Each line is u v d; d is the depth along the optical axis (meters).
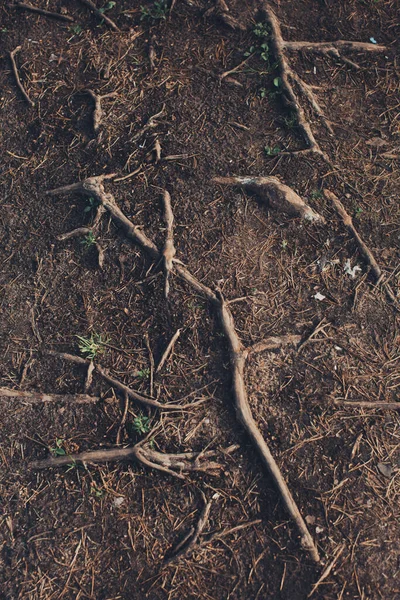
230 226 1.96
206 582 1.69
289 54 2.13
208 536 1.72
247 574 1.70
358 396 1.81
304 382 1.83
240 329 1.87
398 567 1.69
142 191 1.99
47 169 2.05
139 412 1.82
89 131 2.08
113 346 1.88
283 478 1.75
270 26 2.15
